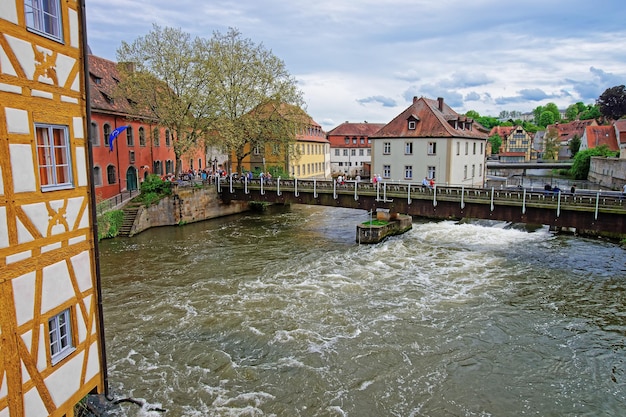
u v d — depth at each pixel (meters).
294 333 13.80
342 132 78.69
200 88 33.19
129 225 28.73
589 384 11.17
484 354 12.59
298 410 10.09
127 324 14.50
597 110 125.50
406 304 16.22
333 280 19.02
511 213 23.05
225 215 37.72
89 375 8.55
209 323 14.55
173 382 11.15
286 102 39.00
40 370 7.21
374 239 26.33
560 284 18.47
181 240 27.30
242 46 38.12
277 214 39.41
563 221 21.48
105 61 37.59
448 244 25.92
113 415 9.62
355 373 11.59
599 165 57.84
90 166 8.39
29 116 6.88
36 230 7.07
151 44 31.42
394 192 26.81
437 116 40.38
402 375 11.51
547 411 10.10
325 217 37.62
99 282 8.76
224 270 20.59
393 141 41.28
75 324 8.10
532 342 13.32
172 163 43.00
